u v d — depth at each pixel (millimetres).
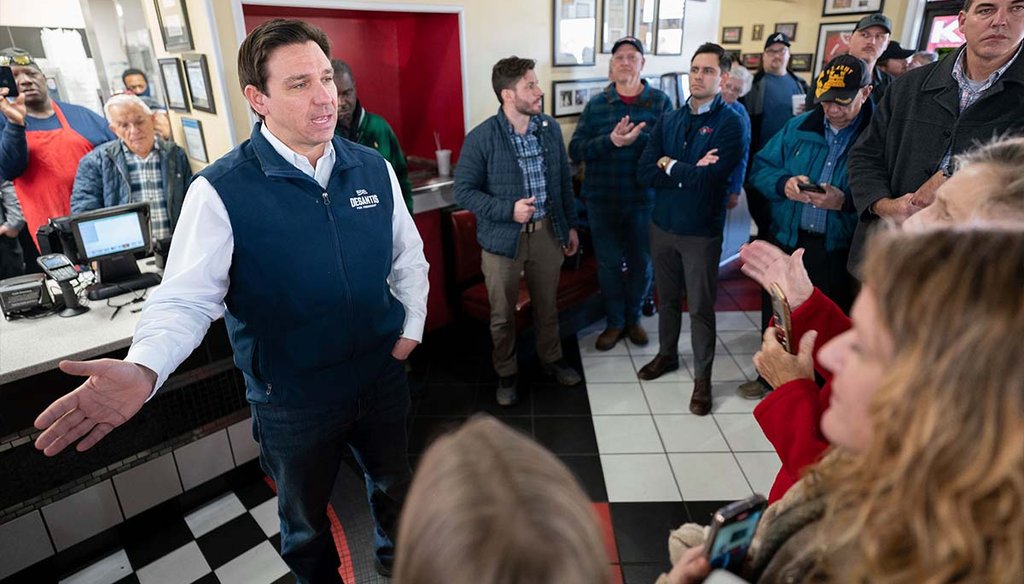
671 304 2855
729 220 4305
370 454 1709
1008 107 1622
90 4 3572
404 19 3393
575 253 3125
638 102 3113
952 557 398
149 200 2883
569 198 2846
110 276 2186
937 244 435
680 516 2125
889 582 429
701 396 2699
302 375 1434
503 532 353
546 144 2629
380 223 1501
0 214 3080
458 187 2623
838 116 2223
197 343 1308
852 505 494
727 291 4094
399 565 396
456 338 3428
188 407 2113
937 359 410
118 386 1108
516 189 2566
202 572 1961
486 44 3258
